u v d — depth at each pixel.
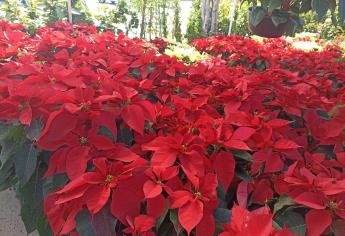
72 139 1.17
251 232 0.81
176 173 1.04
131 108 1.26
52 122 1.14
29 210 1.37
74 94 1.24
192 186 1.05
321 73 2.50
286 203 1.01
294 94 1.67
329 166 1.24
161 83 1.87
